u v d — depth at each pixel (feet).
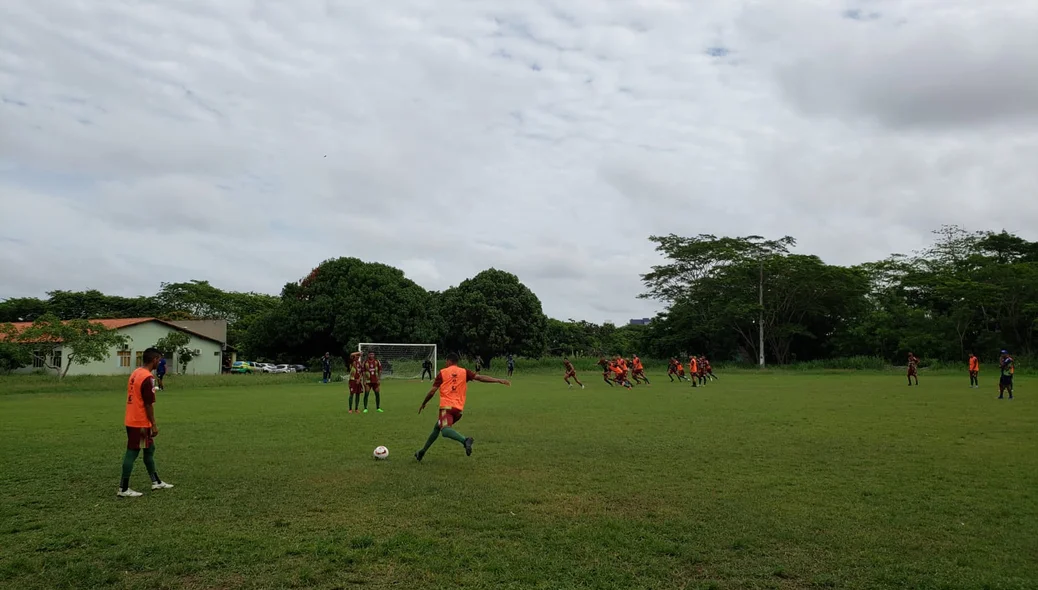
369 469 31.86
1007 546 20.12
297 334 176.55
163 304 264.31
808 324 226.79
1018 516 23.49
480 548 19.72
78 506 24.75
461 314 207.62
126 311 249.55
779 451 37.40
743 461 34.12
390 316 174.81
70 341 121.70
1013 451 37.47
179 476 30.12
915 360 111.75
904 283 212.84
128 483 26.55
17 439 42.83
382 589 16.74
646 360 222.48
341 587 16.87
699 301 228.22
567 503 25.17
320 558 18.83
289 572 17.81
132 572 17.85
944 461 34.17
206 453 36.83
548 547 19.93
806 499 25.85
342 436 44.29
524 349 218.79
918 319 198.29
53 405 73.41
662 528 21.83
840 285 203.62
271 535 20.94
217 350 195.52
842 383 118.21
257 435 44.88
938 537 21.02
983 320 196.44
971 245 223.92
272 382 126.82
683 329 228.22
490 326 207.21
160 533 21.17
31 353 130.00
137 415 26.58
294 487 27.78
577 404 71.00
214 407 69.72
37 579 17.33
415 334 179.22
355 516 23.21
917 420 53.52
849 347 209.97
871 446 39.24
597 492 27.02
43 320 120.57
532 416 57.41
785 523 22.45
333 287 177.47
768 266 203.10
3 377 114.62
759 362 206.28
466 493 26.68
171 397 87.30
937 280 199.82
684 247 223.51
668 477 30.04
